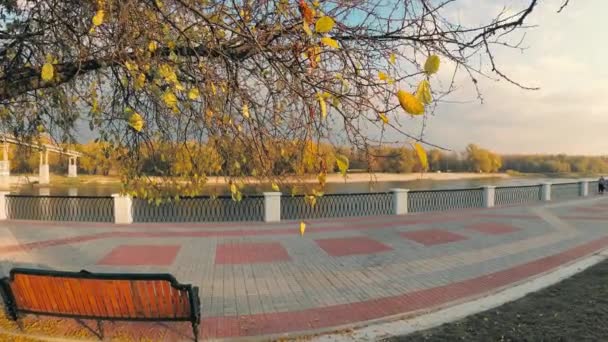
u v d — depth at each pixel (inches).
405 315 191.5
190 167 106.0
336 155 59.2
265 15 71.2
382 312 195.6
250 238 371.2
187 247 333.4
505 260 302.2
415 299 214.8
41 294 154.3
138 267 274.1
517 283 245.0
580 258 310.0
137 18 70.6
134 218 472.7
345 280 248.1
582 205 670.5
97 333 164.2
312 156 67.4
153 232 395.9
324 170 67.2
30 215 516.7
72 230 405.1
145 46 74.7
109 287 148.7
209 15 70.2
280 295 219.6
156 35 74.4
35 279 151.6
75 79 115.3
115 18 73.7
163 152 114.7
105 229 410.6
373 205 552.1
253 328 175.6
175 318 155.3
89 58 87.3
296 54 66.9
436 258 306.0
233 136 77.8
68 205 512.7
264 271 265.7
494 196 669.3
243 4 71.0
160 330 169.8
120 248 327.9
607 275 247.0
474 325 174.1
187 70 81.6
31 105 139.0
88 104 115.3
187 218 476.4
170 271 264.7
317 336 169.3
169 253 312.5
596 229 441.7
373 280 249.0
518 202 708.0
